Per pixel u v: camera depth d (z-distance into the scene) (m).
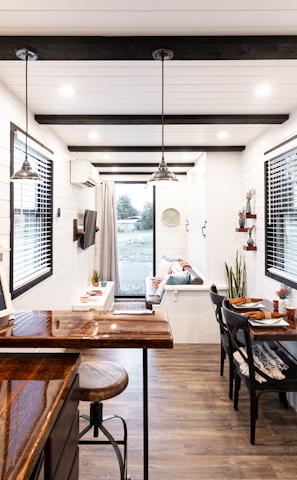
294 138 2.80
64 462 1.07
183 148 4.14
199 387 2.96
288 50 1.77
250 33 1.72
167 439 2.23
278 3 1.48
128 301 6.24
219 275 4.25
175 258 6.16
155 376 3.18
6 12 1.53
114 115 2.96
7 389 1.04
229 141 3.93
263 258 3.50
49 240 3.33
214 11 1.54
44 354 1.32
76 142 3.91
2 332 1.49
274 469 1.97
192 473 1.93
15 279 2.55
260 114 2.93
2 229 2.21
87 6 1.49
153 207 6.32
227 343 2.80
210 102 2.67
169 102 2.66
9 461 0.69
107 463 2.01
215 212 4.25
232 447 2.16
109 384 1.51
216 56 1.82
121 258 6.44
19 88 2.34
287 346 2.66
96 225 5.92
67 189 4.02
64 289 3.88
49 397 0.98
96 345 1.42
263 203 3.49
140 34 1.72
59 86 2.33
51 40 1.73
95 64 2.00
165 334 1.48
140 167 5.42
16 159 2.56
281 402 2.68
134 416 2.50
